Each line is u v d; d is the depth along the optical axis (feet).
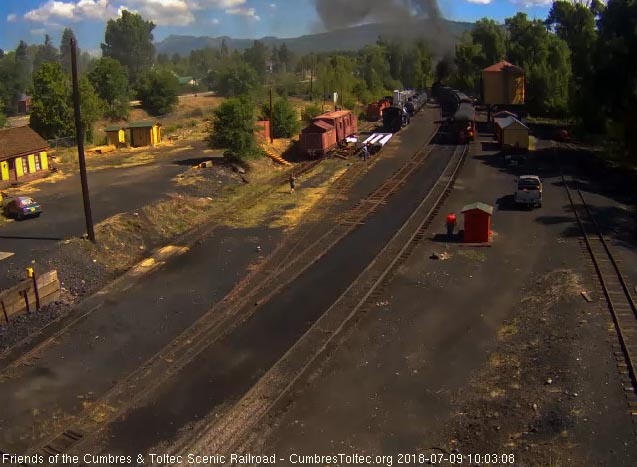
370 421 44.83
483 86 205.26
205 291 72.18
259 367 54.03
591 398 44.14
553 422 41.98
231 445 42.63
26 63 486.79
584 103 172.04
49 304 68.74
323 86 291.99
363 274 74.54
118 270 80.94
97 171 138.92
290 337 59.36
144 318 65.31
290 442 42.70
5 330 62.18
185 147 175.63
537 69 232.32
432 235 89.56
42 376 53.88
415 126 211.00
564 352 51.24
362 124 226.38
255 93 318.24
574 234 86.99
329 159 155.02
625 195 110.32
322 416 45.75
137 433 45.01
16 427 46.57
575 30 297.33
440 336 58.03
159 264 82.12
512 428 42.24
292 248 86.48
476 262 77.77
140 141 181.27
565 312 59.72
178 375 53.26
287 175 137.28
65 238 86.38
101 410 48.29
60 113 180.65
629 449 38.40
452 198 111.14
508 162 139.85
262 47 465.06
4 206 99.86
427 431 43.24
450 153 157.07
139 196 110.93
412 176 131.23
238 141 136.15
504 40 294.25
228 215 104.63
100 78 254.27
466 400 46.83
